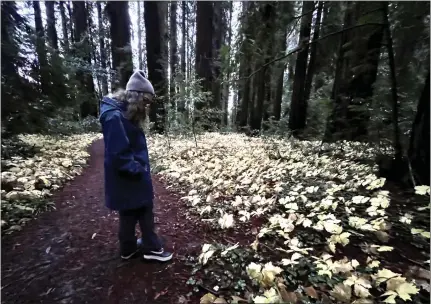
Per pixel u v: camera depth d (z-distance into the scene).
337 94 7.21
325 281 1.95
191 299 1.86
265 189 3.85
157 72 11.70
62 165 5.46
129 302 1.84
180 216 3.35
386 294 1.71
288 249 2.47
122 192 2.06
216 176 4.84
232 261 2.25
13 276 2.12
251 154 6.40
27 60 6.59
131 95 2.02
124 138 1.94
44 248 2.56
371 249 2.38
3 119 5.80
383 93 5.03
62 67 8.19
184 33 21.77
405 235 2.61
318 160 5.34
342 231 2.70
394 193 3.50
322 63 11.34
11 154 5.32
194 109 8.98
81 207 3.66
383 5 3.65
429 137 3.42
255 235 2.77
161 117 10.53
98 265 2.29
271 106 18.88
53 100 7.91
